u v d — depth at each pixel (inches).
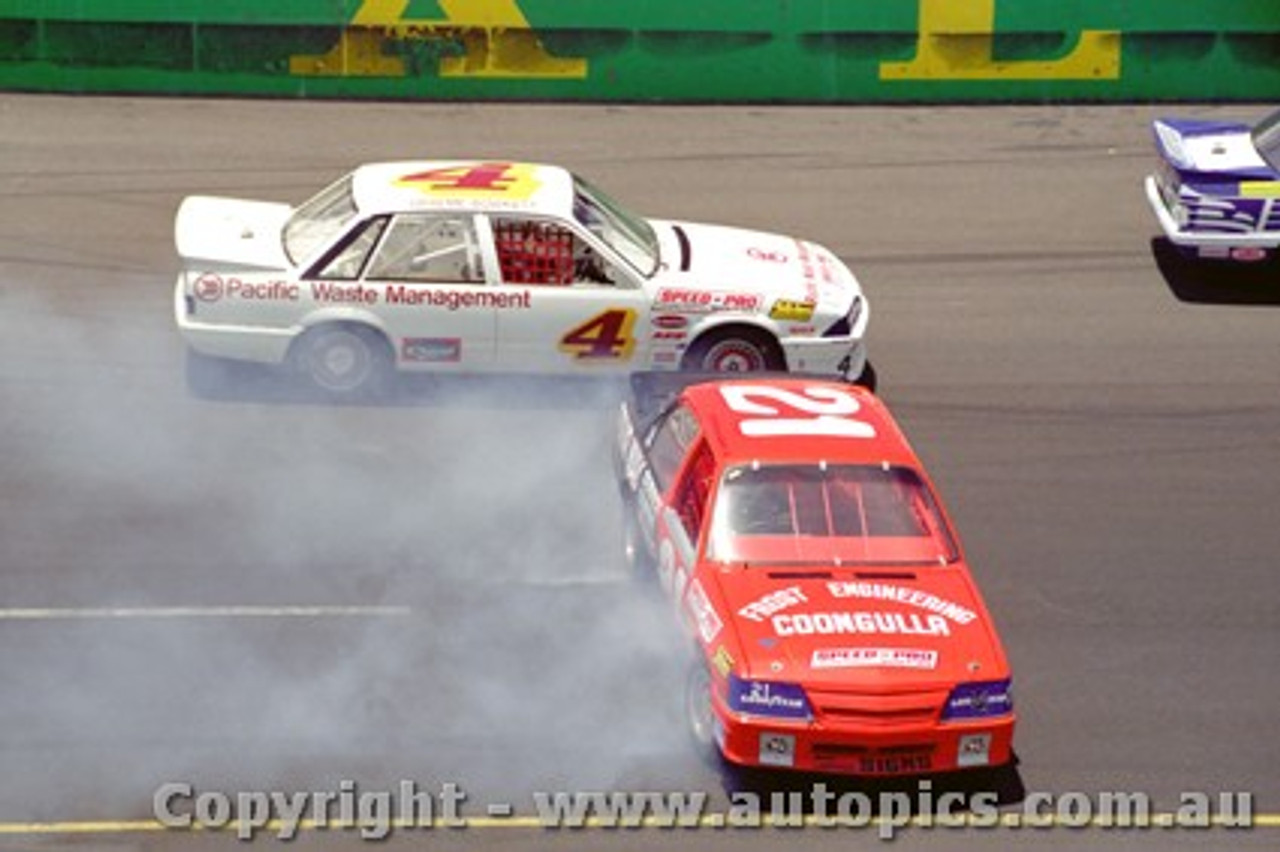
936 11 2630.4
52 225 2206.0
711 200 2335.1
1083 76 2657.5
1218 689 1475.1
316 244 1834.4
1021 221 2327.8
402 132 2508.6
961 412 1878.7
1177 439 1850.4
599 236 1845.5
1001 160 2501.2
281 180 2341.3
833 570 1395.2
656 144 2503.7
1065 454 1813.5
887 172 2447.1
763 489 1434.5
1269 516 1728.6
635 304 1834.4
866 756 1291.8
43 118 2503.7
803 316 1845.5
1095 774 1370.6
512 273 1829.5
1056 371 1972.2
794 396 1565.0
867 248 2233.0
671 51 2625.5
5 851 1242.6
